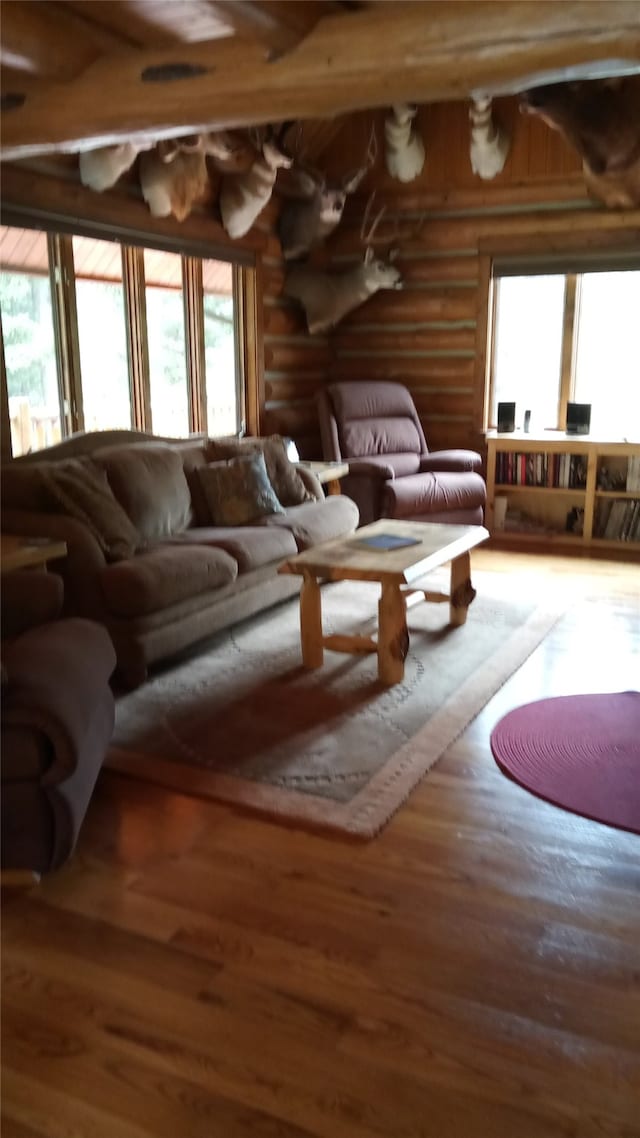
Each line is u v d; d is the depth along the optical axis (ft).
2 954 6.64
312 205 20.35
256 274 20.25
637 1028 5.84
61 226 14.40
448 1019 5.93
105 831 8.29
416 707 10.91
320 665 12.44
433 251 21.75
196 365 18.61
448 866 7.69
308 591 12.11
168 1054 5.69
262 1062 5.61
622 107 13.43
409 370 22.63
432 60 8.79
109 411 16.57
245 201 18.16
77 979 6.38
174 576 11.69
